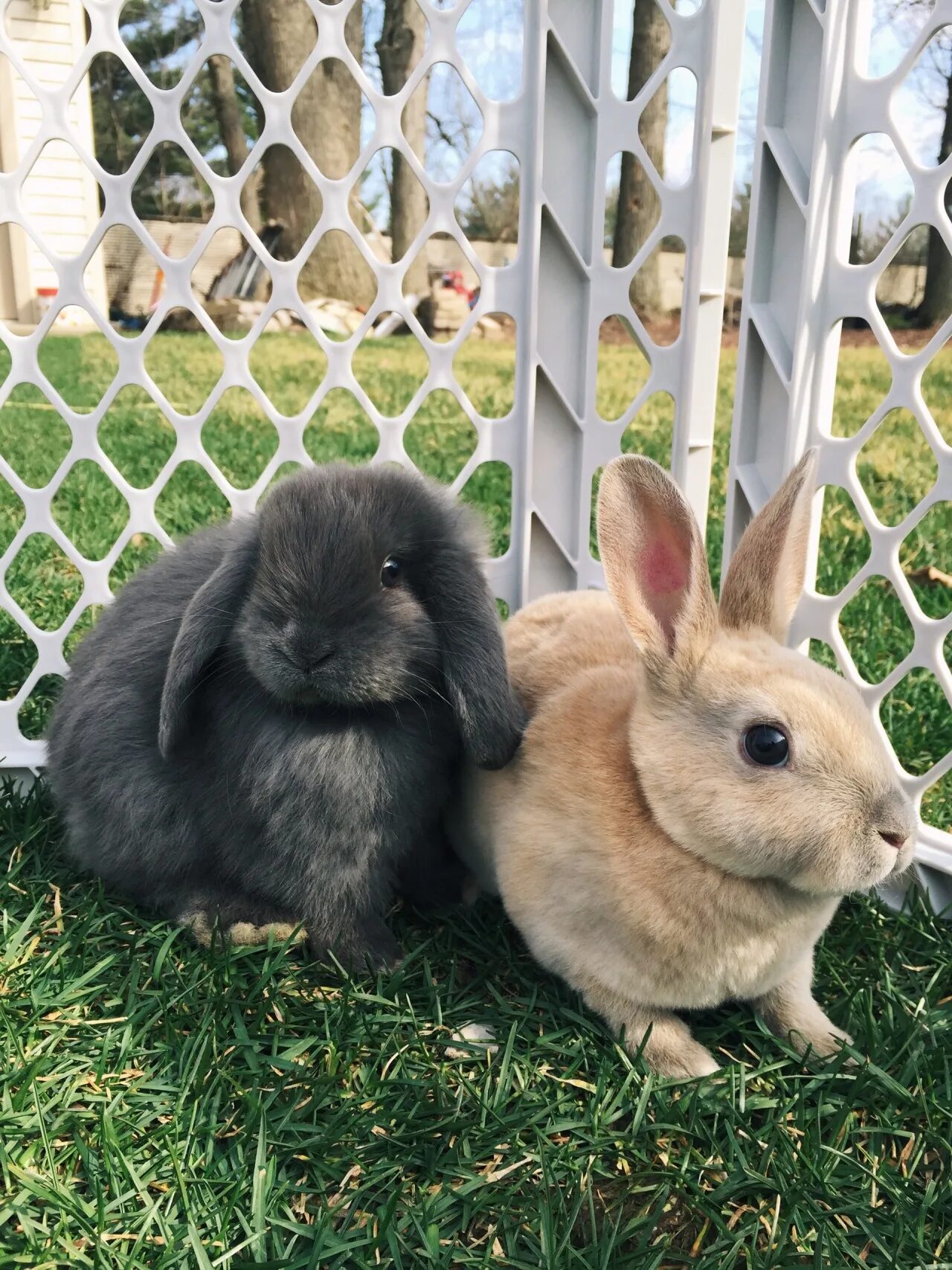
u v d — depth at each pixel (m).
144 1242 0.29
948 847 0.46
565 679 0.42
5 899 0.44
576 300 0.53
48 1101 0.33
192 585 0.43
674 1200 0.31
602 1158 0.33
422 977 0.41
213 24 0.47
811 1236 0.30
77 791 0.44
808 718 0.31
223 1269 0.28
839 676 0.35
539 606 0.48
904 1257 0.30
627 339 2.42
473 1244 0.30
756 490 0.50
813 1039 0.37
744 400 0.48
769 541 0.36
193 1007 0.38
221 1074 0.34
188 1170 0.31
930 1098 0.34
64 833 0.48
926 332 2.13
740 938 0.34
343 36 0.48
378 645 0.36
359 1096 0.34
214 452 1.12
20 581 0.69
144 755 0.42
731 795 0.32
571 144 0.51
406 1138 0.32
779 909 0.34
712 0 0.47
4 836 0.48
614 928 0.35
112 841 0.43
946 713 0.59
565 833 0.36
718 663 0.33
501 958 0.42
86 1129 0.32
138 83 0.48
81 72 0.47
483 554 0.42
